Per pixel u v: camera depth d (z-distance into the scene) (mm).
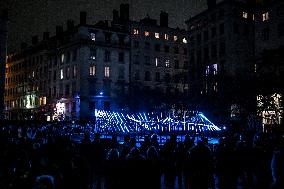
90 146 12562
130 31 73812
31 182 6898
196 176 11703
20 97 94062
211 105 41469
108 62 70125
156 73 76188
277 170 9422
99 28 70062
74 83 69188
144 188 10469
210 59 59531
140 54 74562
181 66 79750
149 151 11453
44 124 42250
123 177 10492
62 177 7355
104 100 68250
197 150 11789
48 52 79688
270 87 28906
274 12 47250
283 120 27766
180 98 49594
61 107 72000
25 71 92312
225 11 56781
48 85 79625
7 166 9055
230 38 56094
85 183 9008
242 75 41688
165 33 78500
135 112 57656
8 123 42594
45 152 9852
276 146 11625
